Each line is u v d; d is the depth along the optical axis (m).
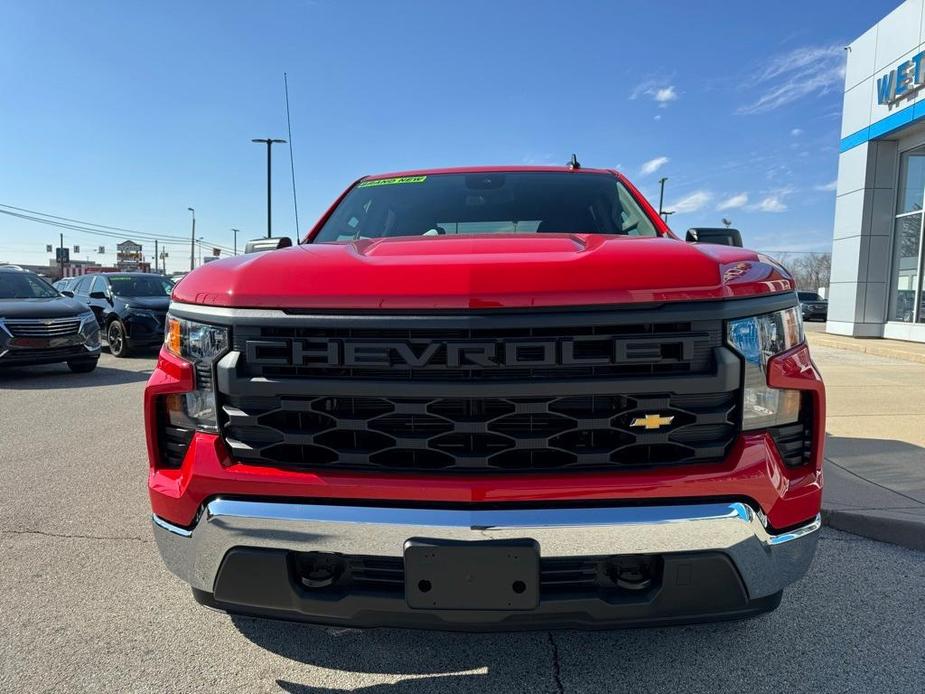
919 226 13.20
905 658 2.18
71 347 8.83
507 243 1.96
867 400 6.46
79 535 3.29
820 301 30.56
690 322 1.63
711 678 2.07
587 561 1.65
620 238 2.11
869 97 13.76
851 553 3.06
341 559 1.72
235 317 1.72
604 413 1.66
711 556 1.64
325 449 1.72
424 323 1.62
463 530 1.61
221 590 1.78
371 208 3.16
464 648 2.26
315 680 2.09
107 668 2.15
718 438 1.69
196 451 1.79
